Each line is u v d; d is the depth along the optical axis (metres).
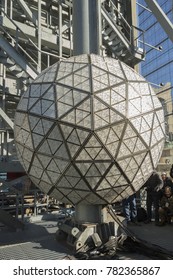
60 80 4.48
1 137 12.38
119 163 4.33
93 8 5.82
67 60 4.89
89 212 5.07
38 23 12.63
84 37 5.66
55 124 4.24
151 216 7.43
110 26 12.20
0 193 8.73
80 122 4.15
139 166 4.55
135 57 12.82
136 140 4.34
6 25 12.27
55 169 4.45
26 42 13.25
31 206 9.14
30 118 4.51
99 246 4.67
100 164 4.28
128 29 16.62
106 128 4.14
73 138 4.18
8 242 6.21
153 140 4.58
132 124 4.26
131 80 4.59
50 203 10.44
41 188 5.05
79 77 4.42
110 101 4.22
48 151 4.38
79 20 5.70
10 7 12.78
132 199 7.03
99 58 4.89
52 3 15.05
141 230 6.50
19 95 13.54
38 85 4.70
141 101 4.47
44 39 13.37
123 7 17.34
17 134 4.86
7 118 10.61
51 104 4.34
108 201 4.89
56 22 15.31
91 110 4.15
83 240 4.69
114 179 4.47
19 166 9.90
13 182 8.41
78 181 4.44
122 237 4.93
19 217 8.72
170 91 14.41
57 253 4.74
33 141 4.51
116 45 12.85
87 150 4.19
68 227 5.18
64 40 14.43
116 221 5.11
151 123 4.51
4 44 8.98
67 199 4.88
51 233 6.86
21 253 4.76
